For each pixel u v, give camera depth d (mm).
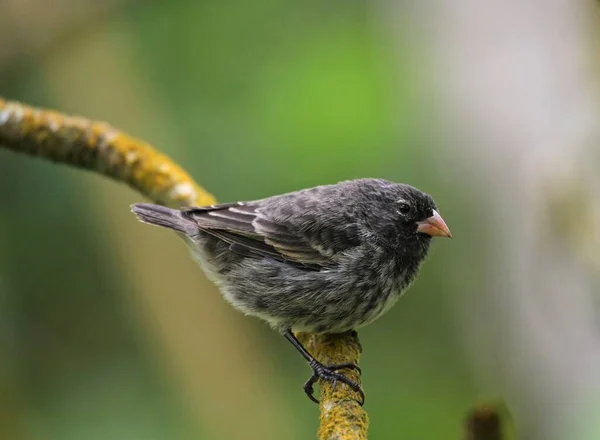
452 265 12156
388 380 12297
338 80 12305
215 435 12273
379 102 12102
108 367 12727
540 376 10219
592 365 9758
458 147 11586
